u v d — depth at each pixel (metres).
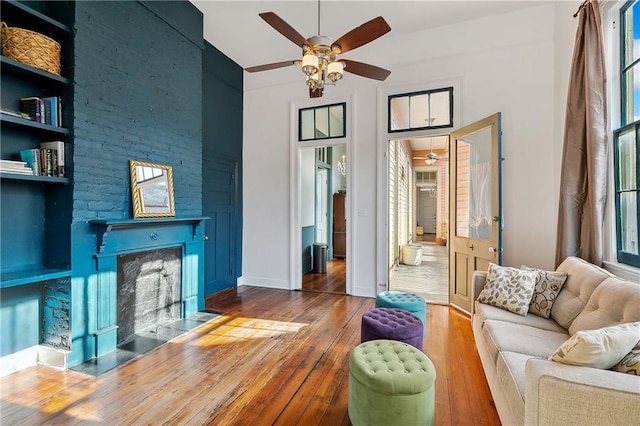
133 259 3.01
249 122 5.16
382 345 1.99
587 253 2.77
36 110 2.36
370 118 4.43
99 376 2.31
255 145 5.13
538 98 3.64
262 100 5.08
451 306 4.08
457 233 4.03
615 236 2.63
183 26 3.50
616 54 2.64
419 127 4.21
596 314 1.92
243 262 5.23
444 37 4.02
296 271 4.91
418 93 4.17
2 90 2.30
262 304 4.11
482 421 1.86
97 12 2.63
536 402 1.24
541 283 2.52
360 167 4.49
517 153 3.71
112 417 1.87
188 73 3.60
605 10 2.68
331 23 3.91
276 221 5.02
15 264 2.36
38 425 1.79
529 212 3.66
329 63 2.71
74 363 2.46
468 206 3.88
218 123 4.57
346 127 4.56
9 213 2.33
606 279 2.06
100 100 2.66
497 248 3.26
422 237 12.52
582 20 2.75
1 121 2.13
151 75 3.14
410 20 3.88
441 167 10.54
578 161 2.83
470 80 3.92
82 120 2.52
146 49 3.08
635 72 2.46
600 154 2.59
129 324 2.98
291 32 2.50
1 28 2.22
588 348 1.23
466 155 3.89
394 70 4.28
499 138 3.29
